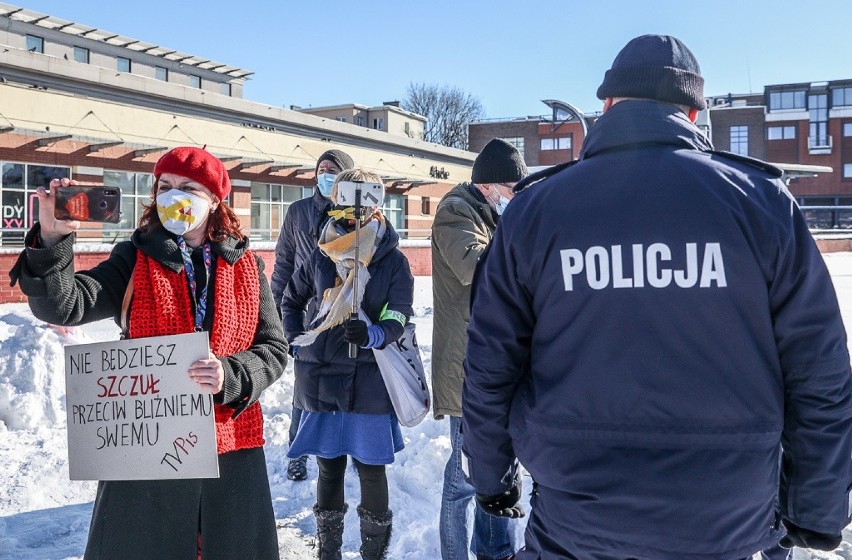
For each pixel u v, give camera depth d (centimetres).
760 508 172
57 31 4591
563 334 180
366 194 343
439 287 338
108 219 221
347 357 341
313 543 409
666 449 169
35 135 2195
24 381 613
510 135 7069
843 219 6656
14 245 2138
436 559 385
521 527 410
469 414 201
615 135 184
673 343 169
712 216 169
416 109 7900
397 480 495
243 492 248
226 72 5500
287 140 3247
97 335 981
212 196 253
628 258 172
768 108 6819
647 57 188
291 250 495
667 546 168
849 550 374
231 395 238
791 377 173
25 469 500
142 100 2634
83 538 406
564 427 178
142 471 230
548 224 183
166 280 242
